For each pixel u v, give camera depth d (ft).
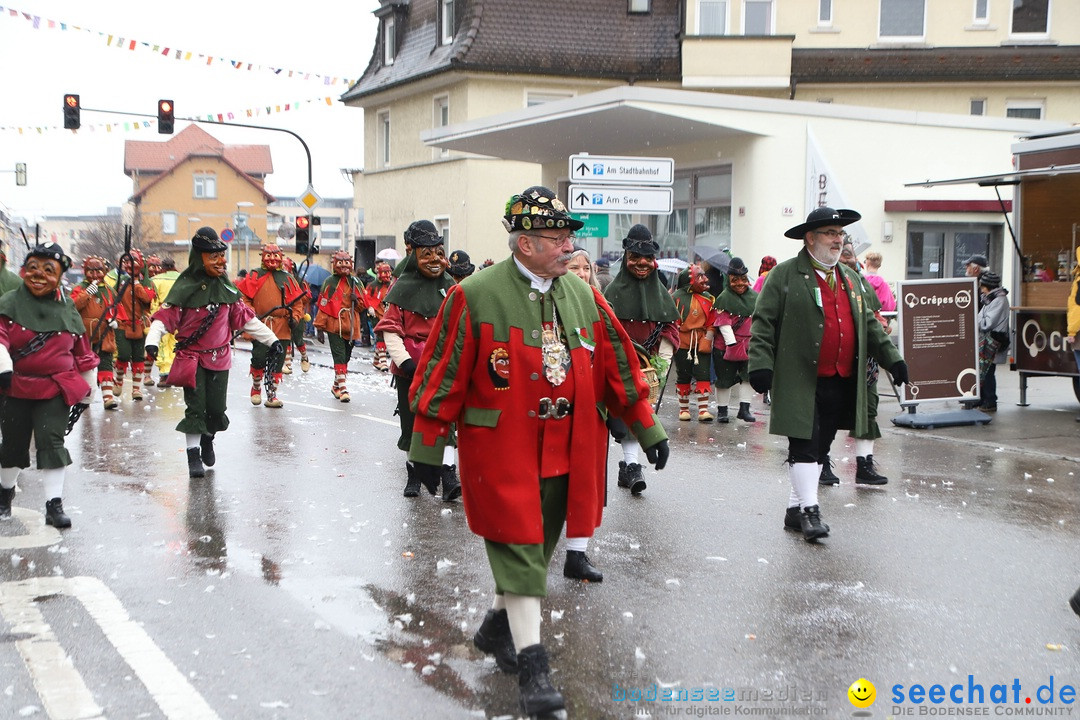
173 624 17.97
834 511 26.03
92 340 42.70
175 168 246.68
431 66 99.30
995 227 69.15
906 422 38.86
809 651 16.79
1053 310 43.29
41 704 14.74
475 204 96.12
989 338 43.16
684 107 61.26
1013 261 45.85
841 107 64.85
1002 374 57.41
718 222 69.21
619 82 96.58
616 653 16.69
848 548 22.72
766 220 64.39
